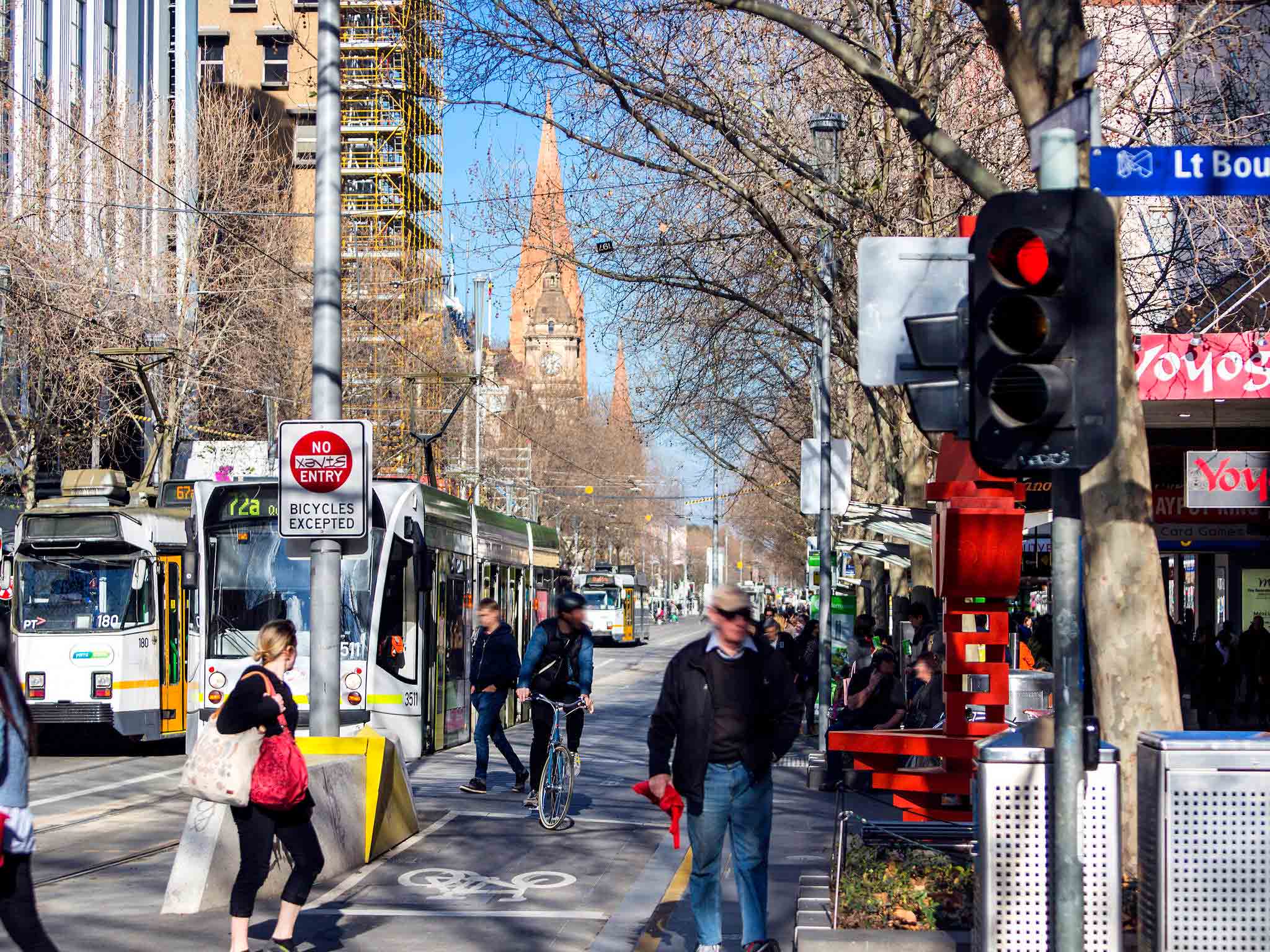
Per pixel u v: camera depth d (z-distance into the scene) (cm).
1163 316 2000
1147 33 1525
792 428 3825
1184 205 1569
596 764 2033
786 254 1939
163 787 1798
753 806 797
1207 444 2442
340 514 1312
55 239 3481
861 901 759
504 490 6762
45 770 2016
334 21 1333
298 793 808
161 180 4084
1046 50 852
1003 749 643
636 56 1518
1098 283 541
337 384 1330
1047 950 635
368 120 4344
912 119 926
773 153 1572
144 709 2245
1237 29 1391
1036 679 1544
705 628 11438
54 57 4269
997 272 549
